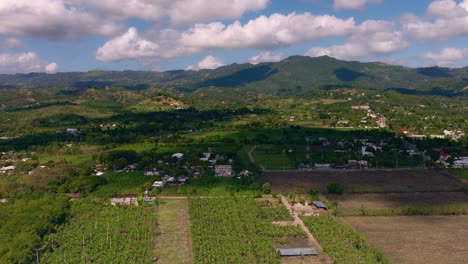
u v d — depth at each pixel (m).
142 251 180.25
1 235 185.12
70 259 170.38
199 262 170.00
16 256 165.50
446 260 175.25
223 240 191.38
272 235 197.88
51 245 182.50
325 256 178.12
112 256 173.50
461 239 196.62
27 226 193.88
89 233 197.62
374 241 195.00
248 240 192.25
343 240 190.88
